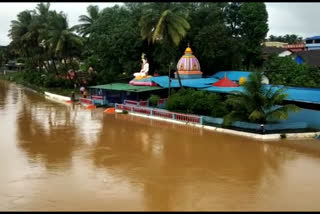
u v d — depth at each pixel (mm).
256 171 16109
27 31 64375
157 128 26078
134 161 17703
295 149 19797
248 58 49188
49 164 17281
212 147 20344
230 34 47375
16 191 13781
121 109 34344
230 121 23781
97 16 56625
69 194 13453
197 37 39188
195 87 33500
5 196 13289
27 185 14430
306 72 33812
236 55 41531
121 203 12602
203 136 23172
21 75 75688
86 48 58531
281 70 34938
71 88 53438
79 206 12375
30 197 13188
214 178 15195
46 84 54156
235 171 16125
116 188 14055
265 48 63156
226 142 21484
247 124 24031
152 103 34500
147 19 31453
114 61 47219
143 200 12867
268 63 41531
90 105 37469
